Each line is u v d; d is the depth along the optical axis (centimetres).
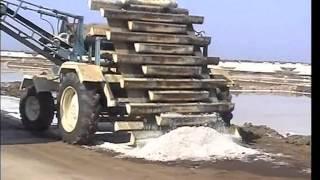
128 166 721
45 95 1042
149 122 885
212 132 862
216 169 719
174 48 952
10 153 776
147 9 973
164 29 958
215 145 848
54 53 1056
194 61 961
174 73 932
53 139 948
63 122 934
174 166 733
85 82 888
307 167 741
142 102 892
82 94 887
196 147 830
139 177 650
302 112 1539
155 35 941
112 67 941
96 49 926
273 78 2933
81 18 1012
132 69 909
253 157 816
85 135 884
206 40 993
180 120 885
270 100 1962
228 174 687
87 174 656
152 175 665
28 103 1073
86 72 888
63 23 1046
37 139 940
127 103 880
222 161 779
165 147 819
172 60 936
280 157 821
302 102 1892
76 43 1013
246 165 753
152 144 837
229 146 855
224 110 958
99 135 1001
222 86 991
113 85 912
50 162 724
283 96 2191
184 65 952
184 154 810
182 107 904
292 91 2459
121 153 823
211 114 936
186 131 845
